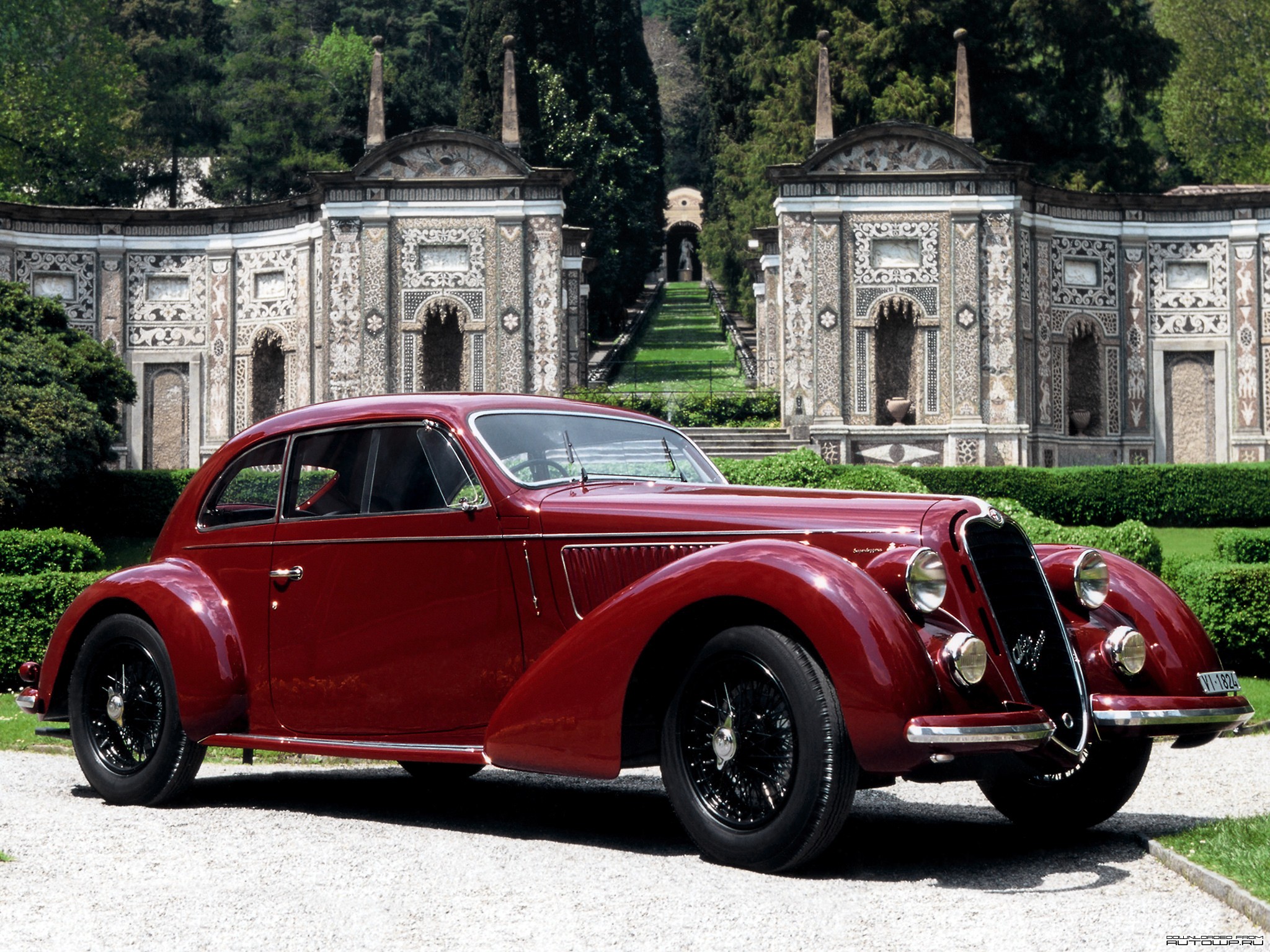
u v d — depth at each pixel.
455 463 6.02
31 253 33.44
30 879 4.72
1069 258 32.88
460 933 4.06
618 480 6.19
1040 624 5.30
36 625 11.73
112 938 3.99
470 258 31.33
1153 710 5.41
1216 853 5.05
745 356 47.12
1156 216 33.44
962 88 31.77
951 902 4.49
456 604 5.88
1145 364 33.34
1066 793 5.92
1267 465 27.25
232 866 4.96
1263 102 54.19
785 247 31.17
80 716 6.78
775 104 47.69
